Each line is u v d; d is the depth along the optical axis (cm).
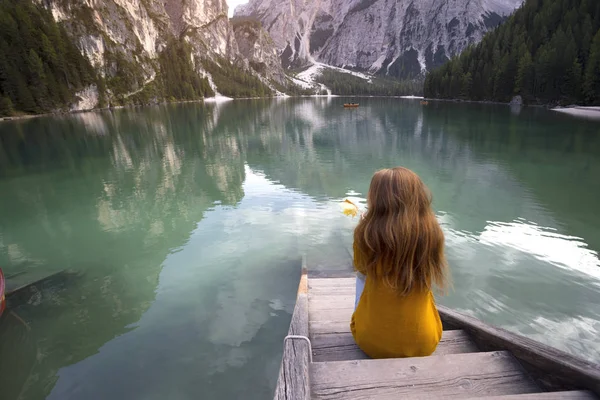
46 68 8231
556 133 2644
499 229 767
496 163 1532
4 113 6475
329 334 298
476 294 511
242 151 2039
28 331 463
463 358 239
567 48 6912
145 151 2102
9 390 363
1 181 1440
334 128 3275
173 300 530
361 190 1138
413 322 221
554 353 223
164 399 346
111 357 406
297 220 857
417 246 196
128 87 11875
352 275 558
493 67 9369
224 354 407
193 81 16700
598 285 530
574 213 864
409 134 2697
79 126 4181
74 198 1134
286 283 570
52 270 648
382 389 212
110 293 557
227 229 816
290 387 206
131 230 840
